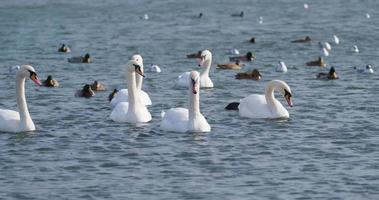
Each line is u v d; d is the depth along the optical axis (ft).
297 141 122.01
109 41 254.27
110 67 202.80
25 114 127.24
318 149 117.39
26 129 126.93
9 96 160.56
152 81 179.93
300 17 323.57
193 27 292.61
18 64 207.92
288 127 131.23
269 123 134.21
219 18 320.70
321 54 225.56
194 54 218.38
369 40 256.52
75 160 111.45
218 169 107.24
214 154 114.32
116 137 123.75
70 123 133.69
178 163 109.70
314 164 109.70
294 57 222.69
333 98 157.99
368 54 226.79
